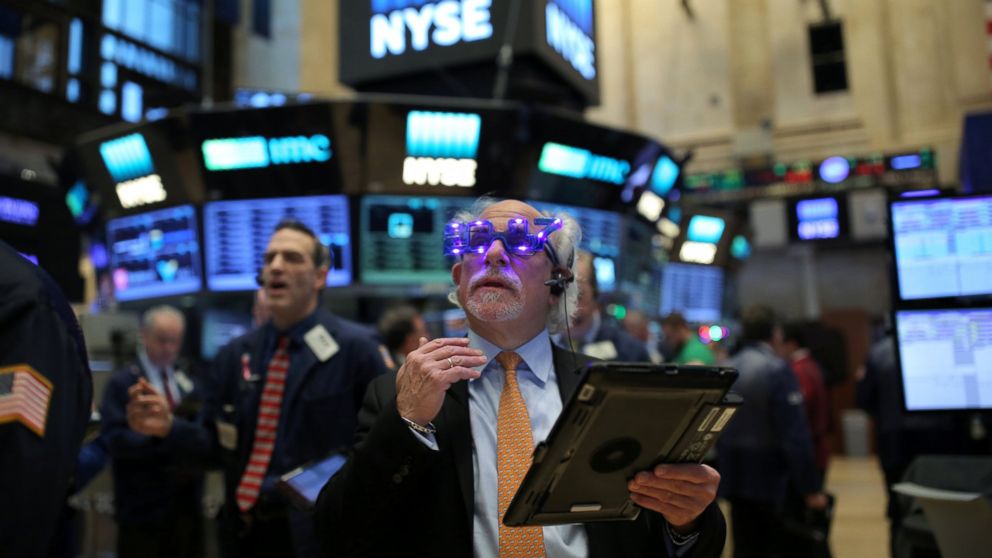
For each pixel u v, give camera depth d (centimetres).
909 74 1439
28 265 129
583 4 855
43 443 113
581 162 800
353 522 148
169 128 759
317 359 267
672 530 153
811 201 1389
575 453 123
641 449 128
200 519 386
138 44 1393
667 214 1008
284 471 255
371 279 779
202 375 498
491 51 727
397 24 767
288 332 274
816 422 536
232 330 888
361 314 856
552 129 764
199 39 1535
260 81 1631
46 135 1217
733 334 1224
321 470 207
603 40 1627
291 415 262
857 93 1466
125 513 365
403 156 751
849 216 1366
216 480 400
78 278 1126
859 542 586
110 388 382
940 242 258
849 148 1446
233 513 259
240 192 771
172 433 266
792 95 1498
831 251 1474
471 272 169
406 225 777
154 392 264
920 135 1410
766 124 1470
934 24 1434
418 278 783
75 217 963
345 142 743
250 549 256
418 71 761
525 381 171
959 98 1391
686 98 1563
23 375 115
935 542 237
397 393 153
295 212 779
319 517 156
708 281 1159
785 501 406
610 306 880
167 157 773
